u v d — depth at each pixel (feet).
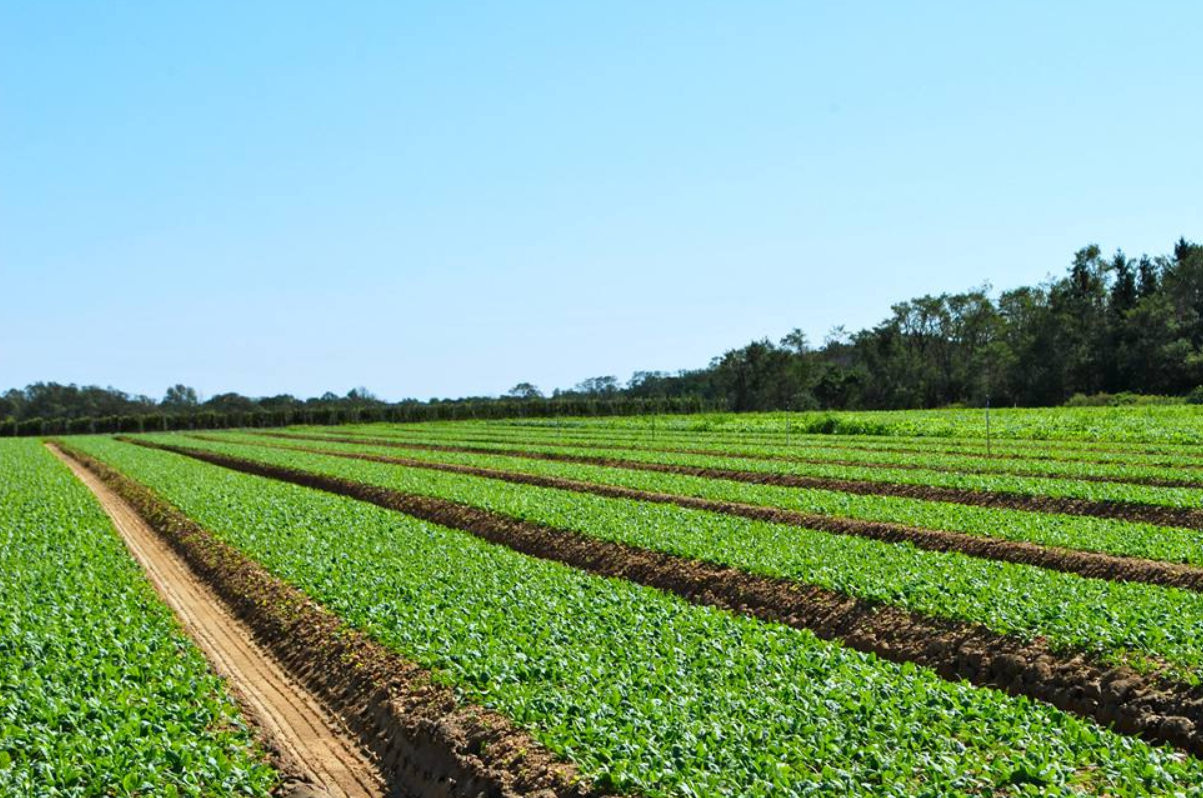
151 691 43.62
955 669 51.21
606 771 34.40
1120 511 93.66
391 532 87.86
